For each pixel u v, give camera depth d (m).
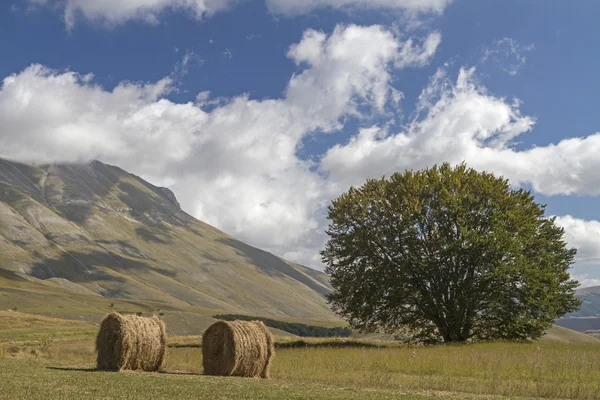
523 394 17.31
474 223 45.75
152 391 15.84
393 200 48.12
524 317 45.91
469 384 18.95
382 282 46.44
